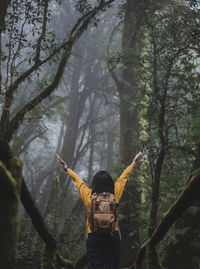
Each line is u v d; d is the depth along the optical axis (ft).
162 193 19.97
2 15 12.75
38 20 14.65
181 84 18.58
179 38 18.35
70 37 16.35
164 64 18.69
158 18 20.15
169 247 18.49
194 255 17.28
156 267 11.09
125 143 30.81
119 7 24.56
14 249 5.28
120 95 33.14
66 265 16.19
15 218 5.35
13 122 14.29
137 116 30.89
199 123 16.97
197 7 18.88
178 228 17.97
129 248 26.76
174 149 18.28
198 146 17.65
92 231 10.64
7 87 13.66
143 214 22.09
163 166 20.30
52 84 16.28
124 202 26.45
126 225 26.81
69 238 32.37
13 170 5.55
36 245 27.66
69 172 11.87
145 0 21.76
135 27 23.47
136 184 24.00
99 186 11.19
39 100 15.80
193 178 6.73
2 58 14.20
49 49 15.02
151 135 19.27
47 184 62.39
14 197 5.32
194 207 17.11
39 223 10.21
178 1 24.13
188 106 19.16
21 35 14.24
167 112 18.84
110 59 21.80
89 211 10.69
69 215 34.37
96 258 10.59
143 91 18.94
